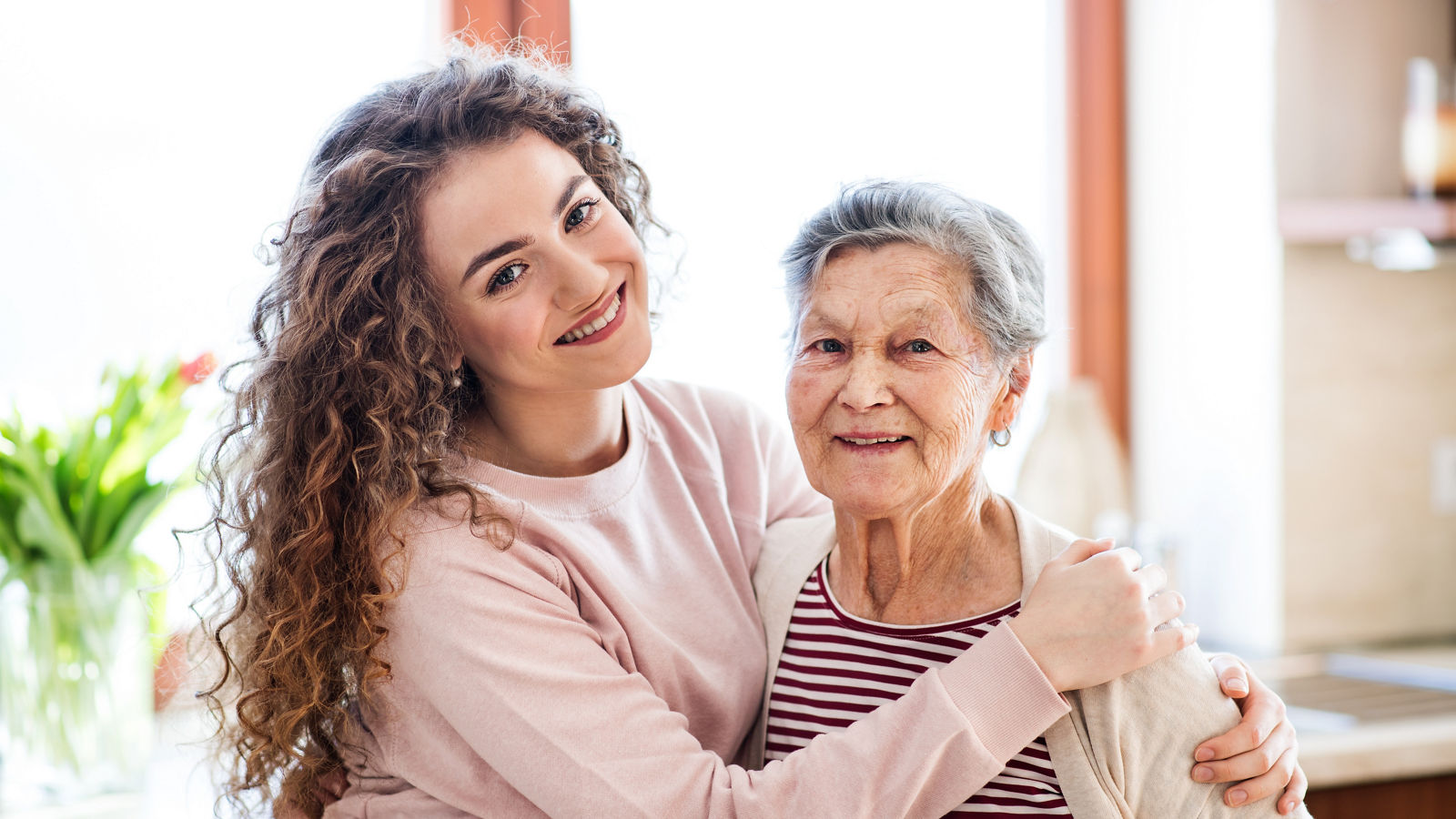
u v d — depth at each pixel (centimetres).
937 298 110
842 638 122
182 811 164
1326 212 217
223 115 204
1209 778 108
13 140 195
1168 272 252
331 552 121
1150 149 255
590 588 122
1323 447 231
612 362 124
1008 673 105
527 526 122
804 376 115
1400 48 237
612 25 220
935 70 246
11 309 196
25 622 168
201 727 168
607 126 142
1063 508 240
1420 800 179
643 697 115
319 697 123
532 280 122
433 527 119
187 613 190
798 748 122
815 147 234
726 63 227
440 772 119
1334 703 198
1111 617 105
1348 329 232
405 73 141
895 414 111
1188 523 249
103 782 169
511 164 121
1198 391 246
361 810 128
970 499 117
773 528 139
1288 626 230
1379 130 236
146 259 202
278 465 124
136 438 179
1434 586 239
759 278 213
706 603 129
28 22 195
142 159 201
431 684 115
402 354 122
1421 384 238
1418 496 238
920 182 116
